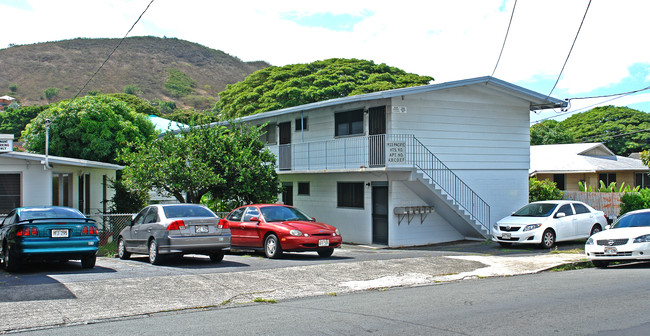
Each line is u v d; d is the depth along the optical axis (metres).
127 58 180.12
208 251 13.98
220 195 21.06
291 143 26.14
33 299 9.21
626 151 60.91
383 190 21.45
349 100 21.17
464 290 10.71
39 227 12.36
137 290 10.09
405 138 20.69
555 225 18.84
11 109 70.38
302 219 16.66
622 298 9.48
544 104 24.27
